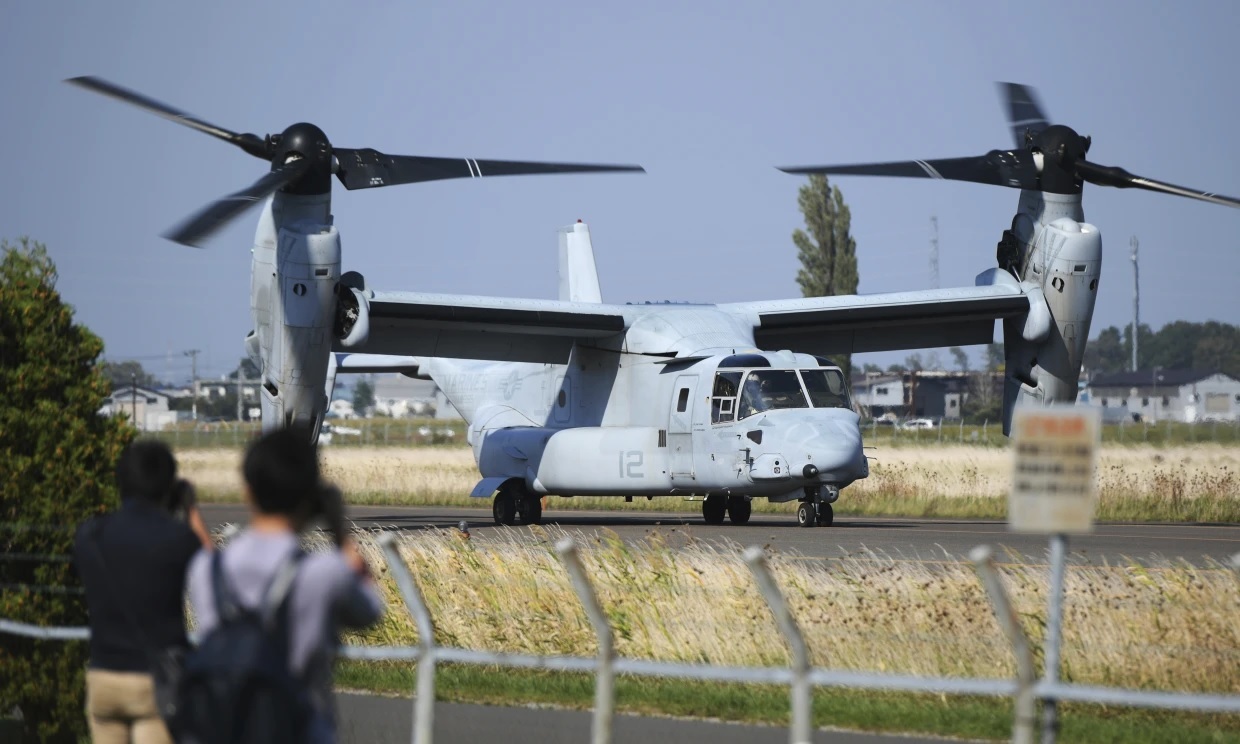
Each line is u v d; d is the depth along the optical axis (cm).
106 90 7181
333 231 7594
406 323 8600
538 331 8981
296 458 1848
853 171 8169
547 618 4297
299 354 7706
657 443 8594
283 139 7506
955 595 4053
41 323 3250
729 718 3262
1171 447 16588
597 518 10200
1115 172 8388
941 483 11462
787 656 3812
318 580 1775
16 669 3147
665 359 8731
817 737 3053
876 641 3778
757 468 7912
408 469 15200
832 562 5266
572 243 11619
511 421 10062
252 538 1839
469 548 5097
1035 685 2002
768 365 8256
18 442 3197
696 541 5866
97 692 2172
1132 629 3697
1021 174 8612
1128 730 3108
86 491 3216
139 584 2123
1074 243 8556
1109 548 6278
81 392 3269
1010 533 7438
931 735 3058
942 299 9006
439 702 3528
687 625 4072
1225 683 3438
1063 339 8775
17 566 3188
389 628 4444
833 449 7688
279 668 1756
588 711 3388
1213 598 3859
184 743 1769
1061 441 1947
